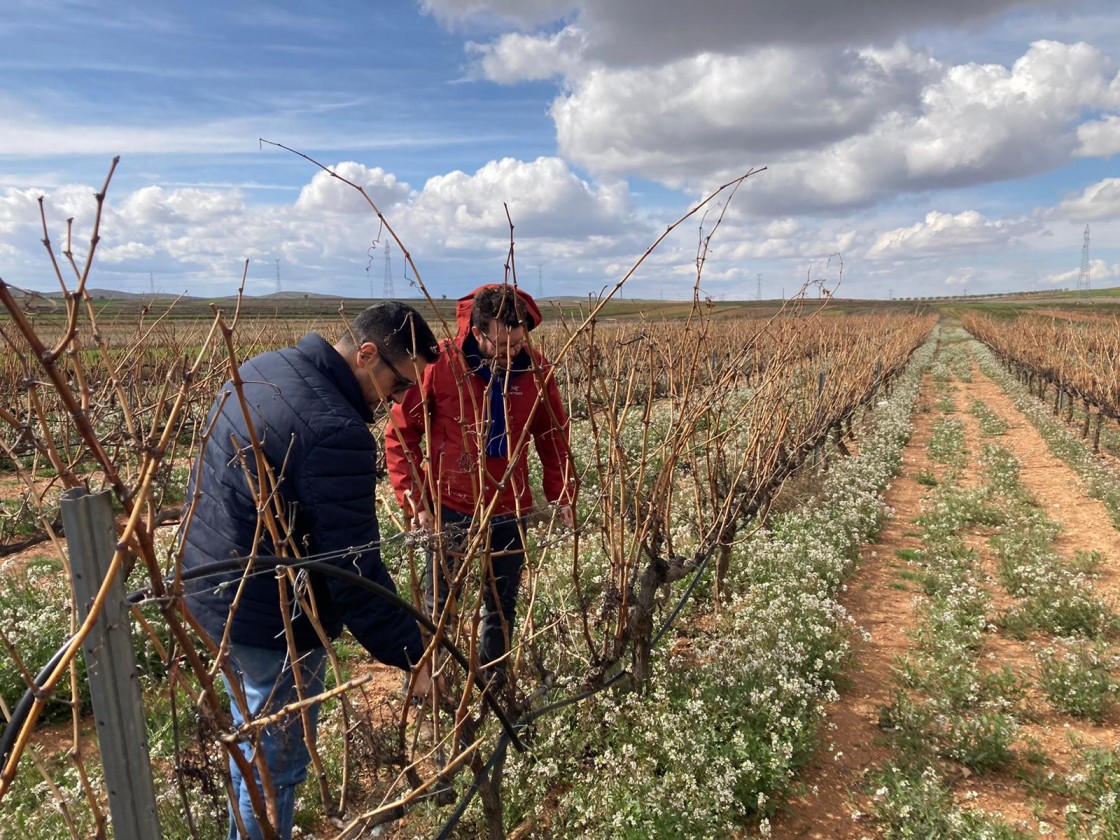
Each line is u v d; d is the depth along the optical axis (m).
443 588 3.21
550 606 4.20
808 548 6.32
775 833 3.30
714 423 4.63
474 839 3.04
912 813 3.28
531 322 3.20
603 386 3.50
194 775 1.66
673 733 3.59
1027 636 5.33
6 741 1.26
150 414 3.87
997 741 3.79
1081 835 3.23
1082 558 6.82
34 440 1.32
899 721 4.07
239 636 2.26
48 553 6.43
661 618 4.95
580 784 3.37
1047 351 18.47
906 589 6.33
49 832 2.99
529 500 3.54
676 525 6.25
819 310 4.83
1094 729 4.14
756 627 4.66
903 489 10.11
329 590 2.19
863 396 12.84
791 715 3.87
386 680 4.55
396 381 2.37
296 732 2.32
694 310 3.70
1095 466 10.41
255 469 2.11
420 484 2.50
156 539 3.94
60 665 1.23
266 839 1.72
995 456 11.48
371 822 2.23
